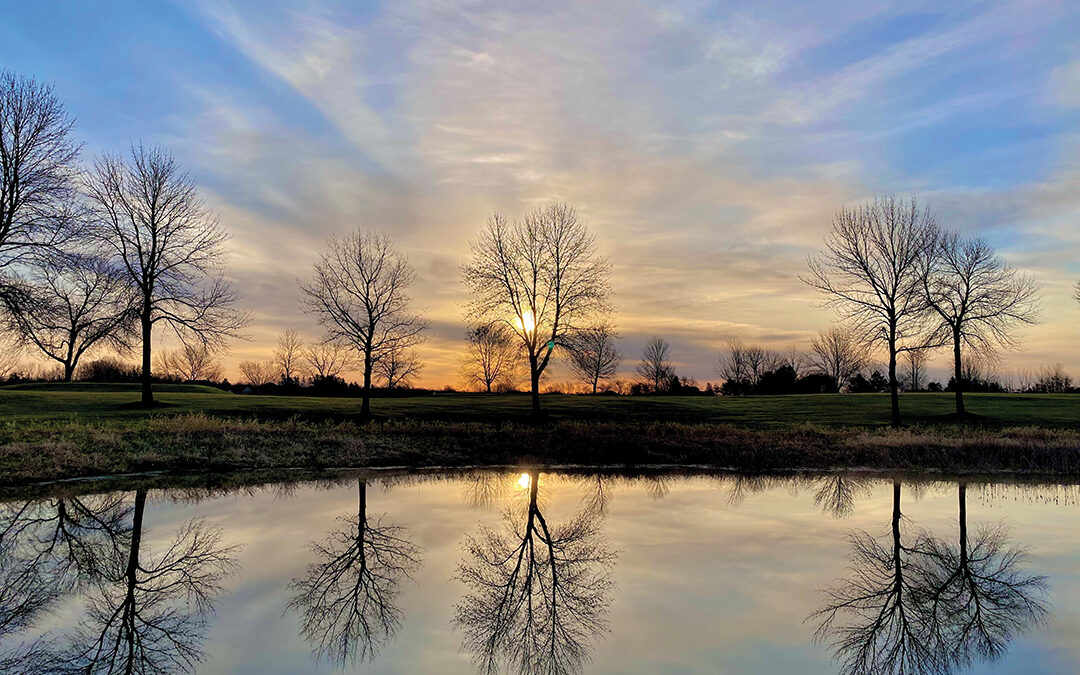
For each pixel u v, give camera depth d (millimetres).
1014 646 9562
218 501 19047
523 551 14336
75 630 9844
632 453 28078
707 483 23453
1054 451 27125
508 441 29344
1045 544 15203
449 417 39688
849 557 13883
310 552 14047
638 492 21562
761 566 13102
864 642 9461
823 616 10445
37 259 31266
